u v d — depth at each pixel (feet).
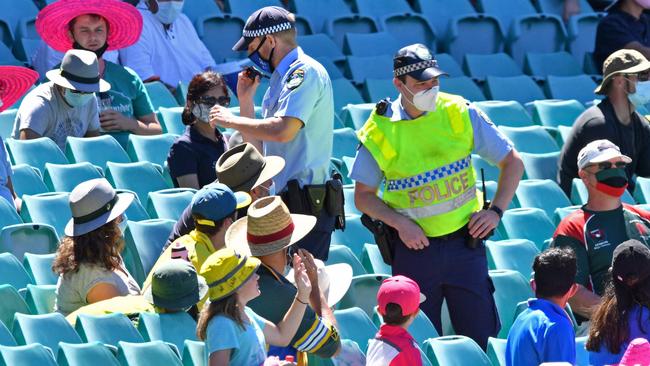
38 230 77.77
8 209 79.10
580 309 76.54
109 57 106.63
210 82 83.10
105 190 70.33
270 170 71.97
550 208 94.68
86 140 89.66
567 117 112.47
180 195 82.69
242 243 63.41
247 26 75.05
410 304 61.36
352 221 87.15
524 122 110.63
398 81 73.15
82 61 88.22
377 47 126.31
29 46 111.55
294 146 74.64
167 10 110.22
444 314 76.48
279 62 74.74
